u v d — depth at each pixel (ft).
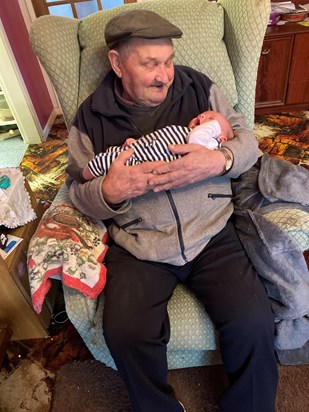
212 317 2.87
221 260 3.13
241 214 3.26
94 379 3.75
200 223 3.24
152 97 3.13
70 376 3.81
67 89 3.80
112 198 2.92
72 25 3.87
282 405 3.36
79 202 3.21
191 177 2.89
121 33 2.85
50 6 8.09
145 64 2.96
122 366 2.78
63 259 2.88
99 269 2.98
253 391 2.85
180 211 3.17
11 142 8.54
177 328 2.94
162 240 3.15
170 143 2.98
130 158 2.97
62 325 4.33
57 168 7.30
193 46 3.76
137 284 3.02
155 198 3.16
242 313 2.73
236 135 3.31
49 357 4.03
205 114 3.25
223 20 3.87
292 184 3.09
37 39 3.56
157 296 3.00
